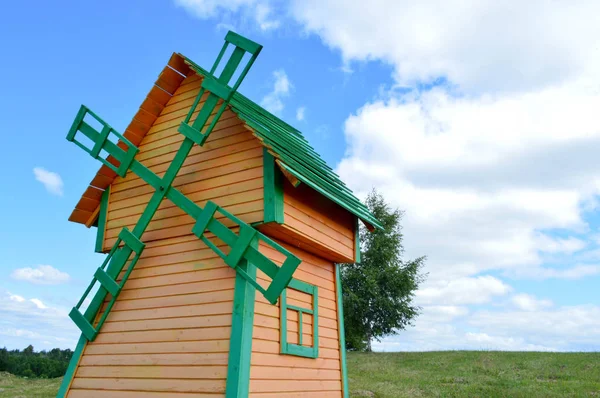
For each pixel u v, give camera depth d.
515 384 19.45
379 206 38.75
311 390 8.27
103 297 8.64
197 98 8.42
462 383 20.27
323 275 9.68
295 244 8.74
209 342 7.23
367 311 35.19
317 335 8.75
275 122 11.44
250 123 8.04
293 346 7.93
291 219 7.85
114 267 8.68
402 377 22.16
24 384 21.56
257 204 7.66
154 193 8.68
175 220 8.58
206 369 7.04
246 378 6.70
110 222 9.73
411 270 37.19
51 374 30.09
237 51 8.20
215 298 7.50
